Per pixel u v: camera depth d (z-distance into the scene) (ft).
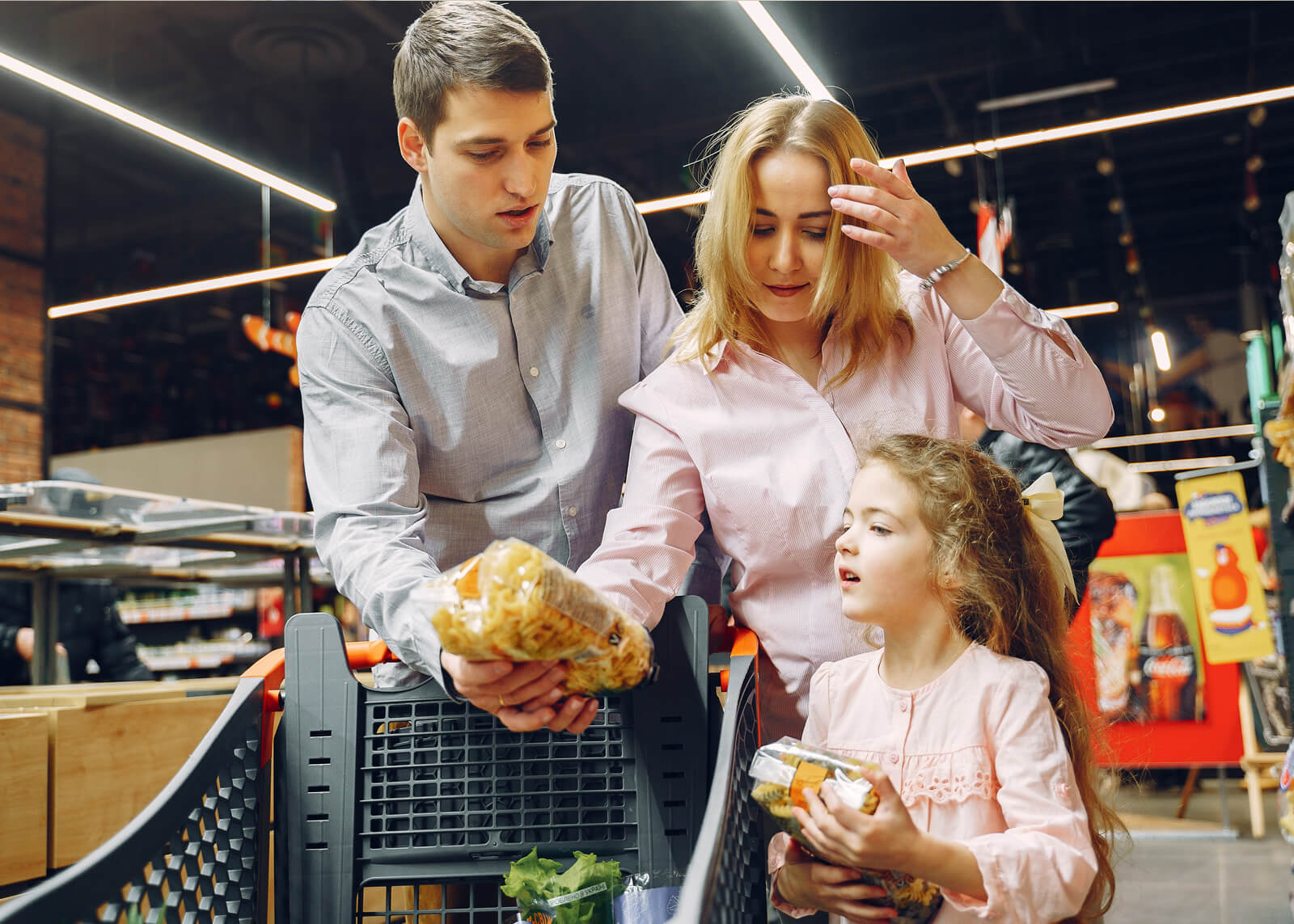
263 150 32.45
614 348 5.11
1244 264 41.01
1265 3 27.84
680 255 37.83
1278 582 8.32
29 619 13.32
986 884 3.22
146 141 32.91
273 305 41.14
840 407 4.67
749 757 3.81
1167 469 39.29
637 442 4.76
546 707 3.37
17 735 4.99
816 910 3.66
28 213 27.63
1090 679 4.90
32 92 27.99
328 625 3.93
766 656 4.62
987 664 3.96
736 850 3.45
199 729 6.24
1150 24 28.48
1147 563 16.63
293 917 3.76
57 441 45.60
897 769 3.94
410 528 4.38
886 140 34.63
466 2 4.44
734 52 29.40
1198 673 16.06
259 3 26.45
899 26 28.86
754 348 4.77
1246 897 11.12
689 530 4.56
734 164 4.43
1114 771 5.34
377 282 4.87
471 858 3.82
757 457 4.57
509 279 4.97
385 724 3.91
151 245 41.55
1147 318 41.73
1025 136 20.16
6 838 4.87
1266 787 17.52
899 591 4.03
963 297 4.28
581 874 3.51
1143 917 10.37
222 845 3.53
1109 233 42.24
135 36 28.30
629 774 3.84
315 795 3.83
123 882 2.93
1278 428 7.55
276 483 26.86
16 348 26.99
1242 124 33.17
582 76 30.78
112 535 9.68
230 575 14.24
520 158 4.33
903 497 4.07
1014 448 9.30
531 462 5.00
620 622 3.24
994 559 4.11
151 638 28.37
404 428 4.74
